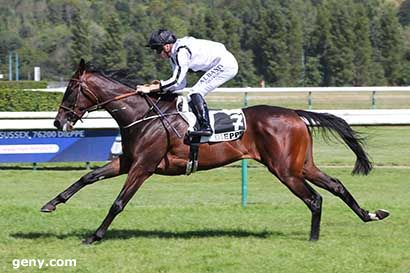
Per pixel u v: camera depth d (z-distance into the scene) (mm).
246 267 7270
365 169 8961
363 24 53562
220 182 14055
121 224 9664
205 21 55969
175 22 70125
